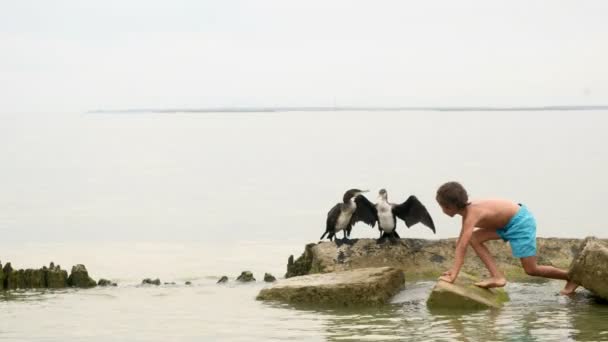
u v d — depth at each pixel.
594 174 35.78
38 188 34.59
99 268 16.28
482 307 10.41
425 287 11.79
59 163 49.09
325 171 40.22
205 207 27.44
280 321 10.07
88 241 20.27
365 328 9.55
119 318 10.44
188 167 45.53
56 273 13.26
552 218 23.05
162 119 170.88
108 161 50.78
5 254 18.38
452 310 10.43
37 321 10.30
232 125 121.06
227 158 52.22
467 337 8.98
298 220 23.62
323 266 12.77
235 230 21.89
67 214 25.70
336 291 11.03
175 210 26.64
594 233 20.55
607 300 10.55
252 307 11.05
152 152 59.66
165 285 13.40
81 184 36.41
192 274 15.39
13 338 9.37
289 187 33.59
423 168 40.09
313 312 10.59
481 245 11.05
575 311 10.20
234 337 9.27
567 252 12.84
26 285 13.11
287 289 11.41
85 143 72.75
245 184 35.41
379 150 55.56
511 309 10.38
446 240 13.12
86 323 10.16
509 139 67.00
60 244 19.75
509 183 32.59
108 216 25.25
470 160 44.66
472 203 10.79
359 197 13.21
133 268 16.28
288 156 52.47
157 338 9.30
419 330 9.37
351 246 13.04
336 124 117.31
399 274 11.85
